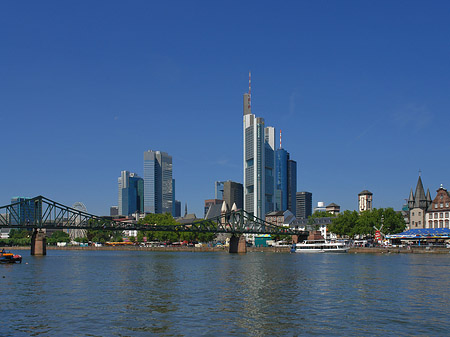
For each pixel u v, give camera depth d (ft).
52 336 145.07
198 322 163.02
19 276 319.47
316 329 153.48
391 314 176.14
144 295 224.12
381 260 477.77
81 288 251.80
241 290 241.35
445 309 185.47
